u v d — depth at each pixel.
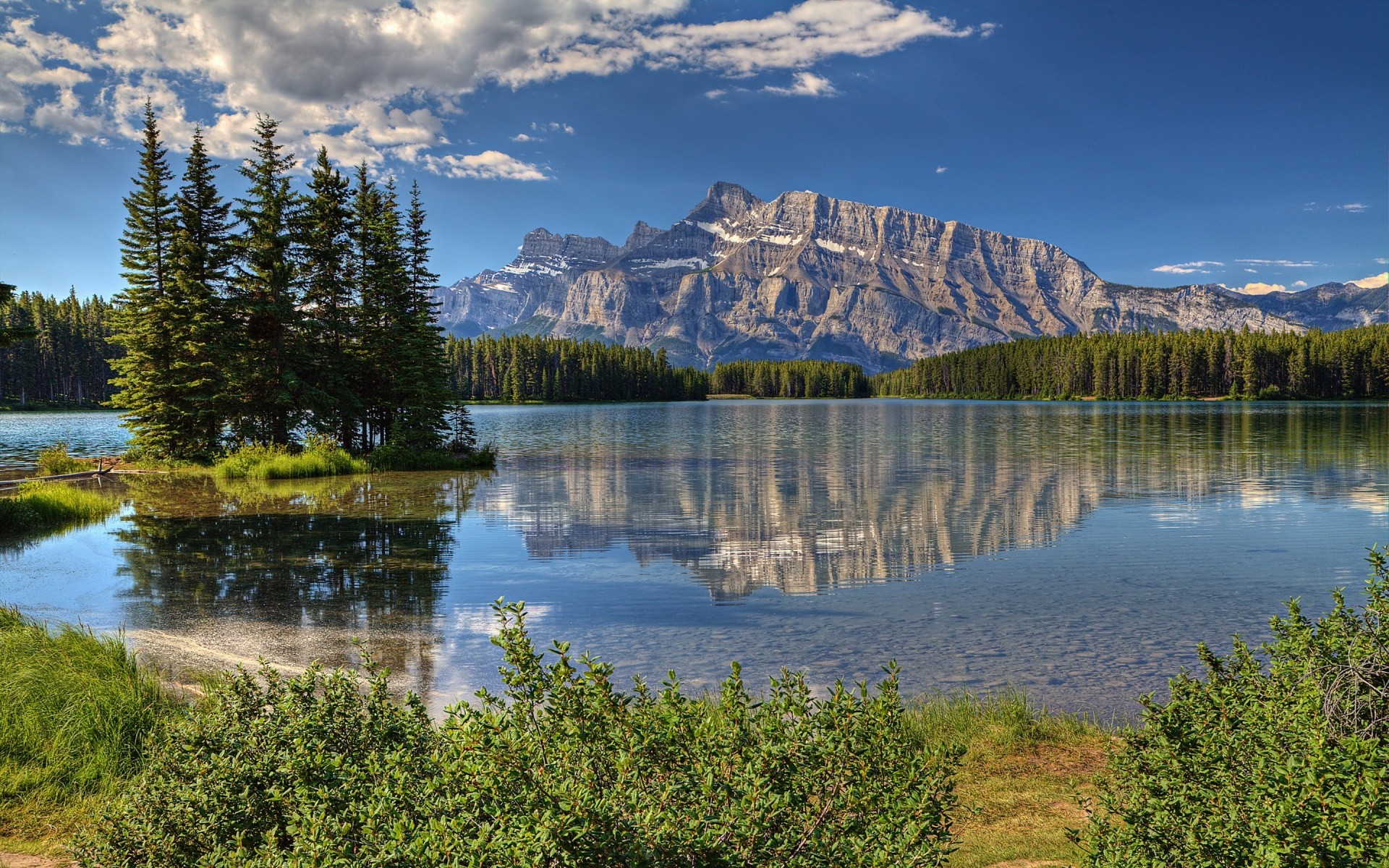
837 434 78.94
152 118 44.25
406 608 15.30
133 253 44.03
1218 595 16.81
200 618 14.39
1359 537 23.61
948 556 21.23
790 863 3.47
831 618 15.01
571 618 14.88
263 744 5.04
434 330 51.72
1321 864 3.46
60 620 14.15
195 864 4.35
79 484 36.91
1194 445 60.00
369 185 51.81
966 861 5.93
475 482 38.53
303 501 31.59
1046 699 10.66
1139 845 4.68
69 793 6.93
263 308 44.09
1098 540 23.52
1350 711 4.88
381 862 3.28
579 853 3.10
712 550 21.78
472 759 3.71
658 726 4.03
